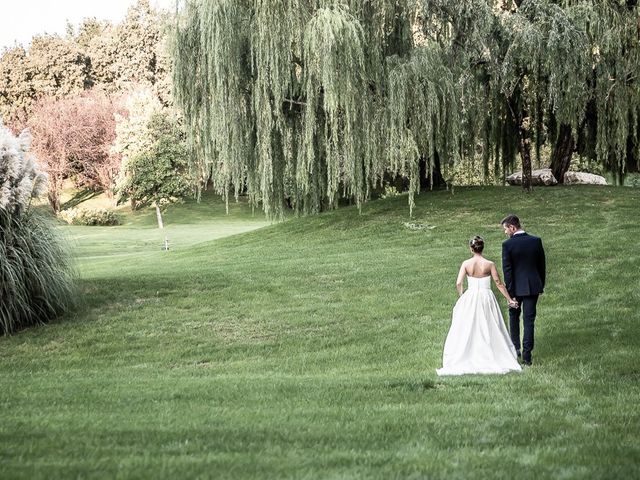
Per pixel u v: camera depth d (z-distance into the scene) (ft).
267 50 81.51
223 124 83.92
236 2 83.30
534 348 39.34
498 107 92.73
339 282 61.67
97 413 24.90
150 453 18.17
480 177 130.31
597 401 25.79
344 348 44.06
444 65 86.48
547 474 15.94
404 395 28.27
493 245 73.41
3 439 20.06
